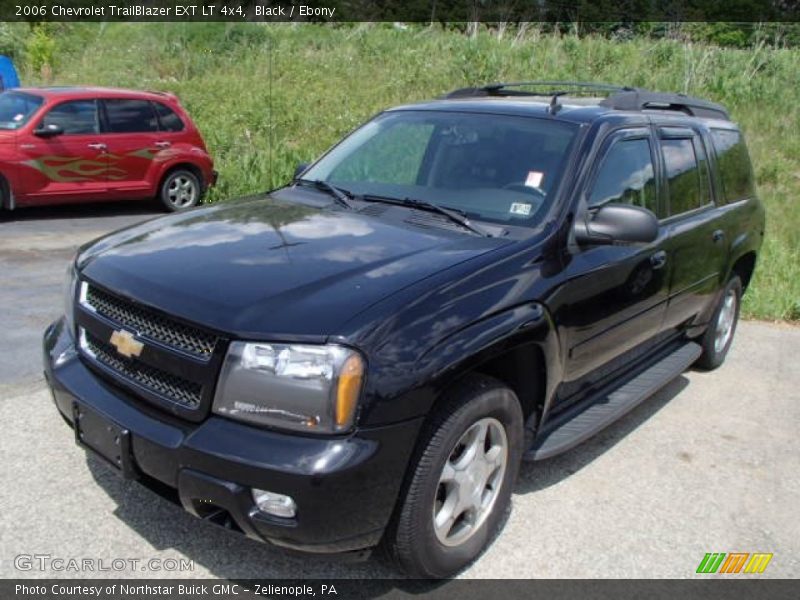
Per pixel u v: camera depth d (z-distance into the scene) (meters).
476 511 3.24
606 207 3.66
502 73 17.34
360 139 4.65
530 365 3.47
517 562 3.33
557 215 3.66
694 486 4.12
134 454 2.88
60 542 3.23
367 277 3.01
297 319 2.72
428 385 2.79
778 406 5.31
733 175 5.63
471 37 19.75
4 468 3.76
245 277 2.99
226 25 20.55
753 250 5.88
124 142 10.73
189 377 2.79
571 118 4.15
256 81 17.70
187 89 17.19
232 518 2.75
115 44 21.62
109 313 3.13
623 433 4.73
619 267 3.92
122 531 3.32
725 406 5.26
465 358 2.90
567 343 3.59
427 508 2.91
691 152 5.01
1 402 4.48
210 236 3.47
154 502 3.54
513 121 4.22
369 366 2.68
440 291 2.99
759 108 15.85
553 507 3.80
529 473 4.12
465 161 4.07
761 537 3.67
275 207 4.00
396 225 3.67
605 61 18.05
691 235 4.73
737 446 4.64
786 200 11.61
